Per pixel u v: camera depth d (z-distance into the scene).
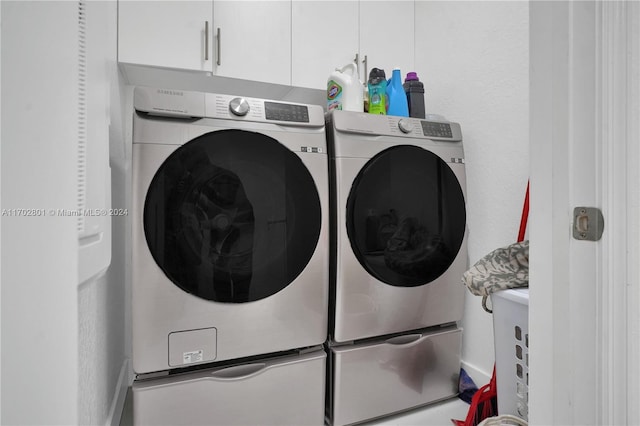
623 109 0.50
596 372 0.51
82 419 0.83
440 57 1.79
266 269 1.16
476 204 1.58
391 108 1.52
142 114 1.04
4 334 0.44
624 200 0.50
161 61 1.46
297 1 1.69
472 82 1.60
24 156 0.45
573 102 0.52
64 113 0.47
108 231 0.76
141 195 1.01
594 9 0.50
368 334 1.31
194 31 1.51
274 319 1.18
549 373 0.56
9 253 0.44
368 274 1.31
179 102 1.07
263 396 1.16
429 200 1.42
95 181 0.64
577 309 0.52
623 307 0.51
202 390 1.08
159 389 1.03
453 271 1.47
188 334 1.07
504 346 1.01
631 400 0.51
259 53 1.61
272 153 1.17
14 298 0.45
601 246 0.50
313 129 1.26
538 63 0.57
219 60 1.54
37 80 0.45
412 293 1.39
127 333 1.74
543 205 0.56
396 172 1.35
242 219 1.13
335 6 1.76
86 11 0.57
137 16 1.43
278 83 1.65
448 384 1.49
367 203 1.30
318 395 1.25
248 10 1.59
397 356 1.38
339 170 1.26
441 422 1.36
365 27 1.83
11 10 0.44
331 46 1.75
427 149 1.42
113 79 1.29
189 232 1.07
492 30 1.50
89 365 0.91
